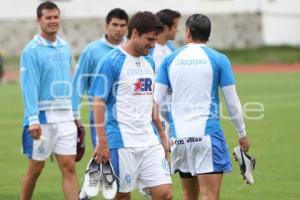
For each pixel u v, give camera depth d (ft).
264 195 93.56
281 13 417.69
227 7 412.16
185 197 77.46
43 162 82.69
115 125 71.67
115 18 91.45
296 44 418.72
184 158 74.49
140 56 72.13
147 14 71.00
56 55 82.02
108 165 70.95
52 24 81.15
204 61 72.74
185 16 408.26
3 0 401.08
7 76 318.45
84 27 408.26
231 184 100.12
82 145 85.35
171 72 73.67
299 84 250.57
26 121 81.30
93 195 70.69
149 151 71.97
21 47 401.29
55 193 95.50
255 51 393.70
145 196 86.02
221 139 72.95
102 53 91.45
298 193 94.22
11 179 104.27
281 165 111.65
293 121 159.94
